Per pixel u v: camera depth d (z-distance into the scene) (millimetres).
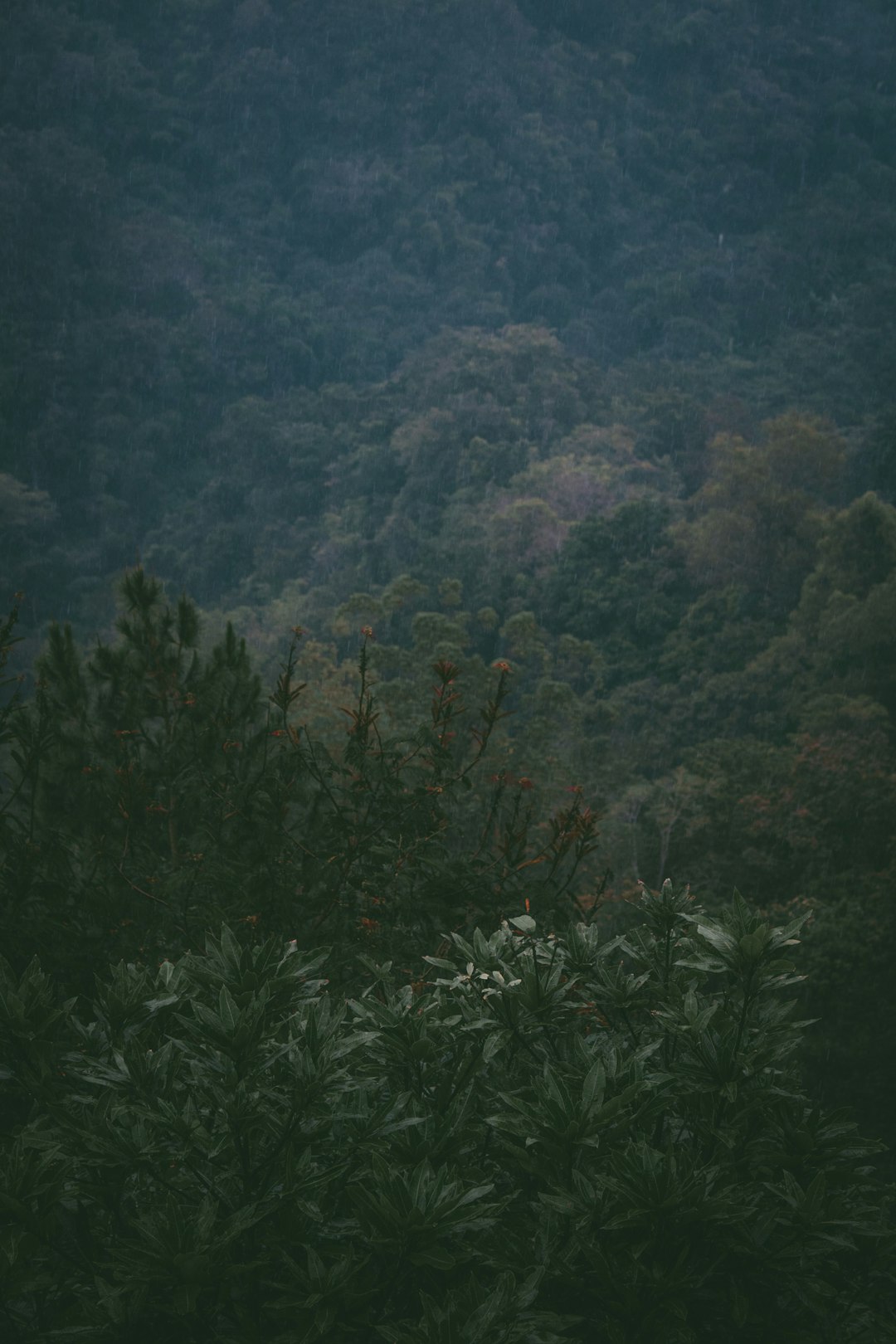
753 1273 2102
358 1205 1926
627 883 21844
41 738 4039
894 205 121188
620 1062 2363
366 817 4039
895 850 21172
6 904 3670
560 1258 2023
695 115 124188
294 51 114125
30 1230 1944
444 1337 1775
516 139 110750
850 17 140625
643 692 35875
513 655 40344
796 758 23359
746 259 105375
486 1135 2377
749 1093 2281
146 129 110000
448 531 50938
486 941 2773
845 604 30781
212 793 4172
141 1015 2418
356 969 3771
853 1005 17359
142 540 76062
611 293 103812
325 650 28141
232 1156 2119
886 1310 2270
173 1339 1977
